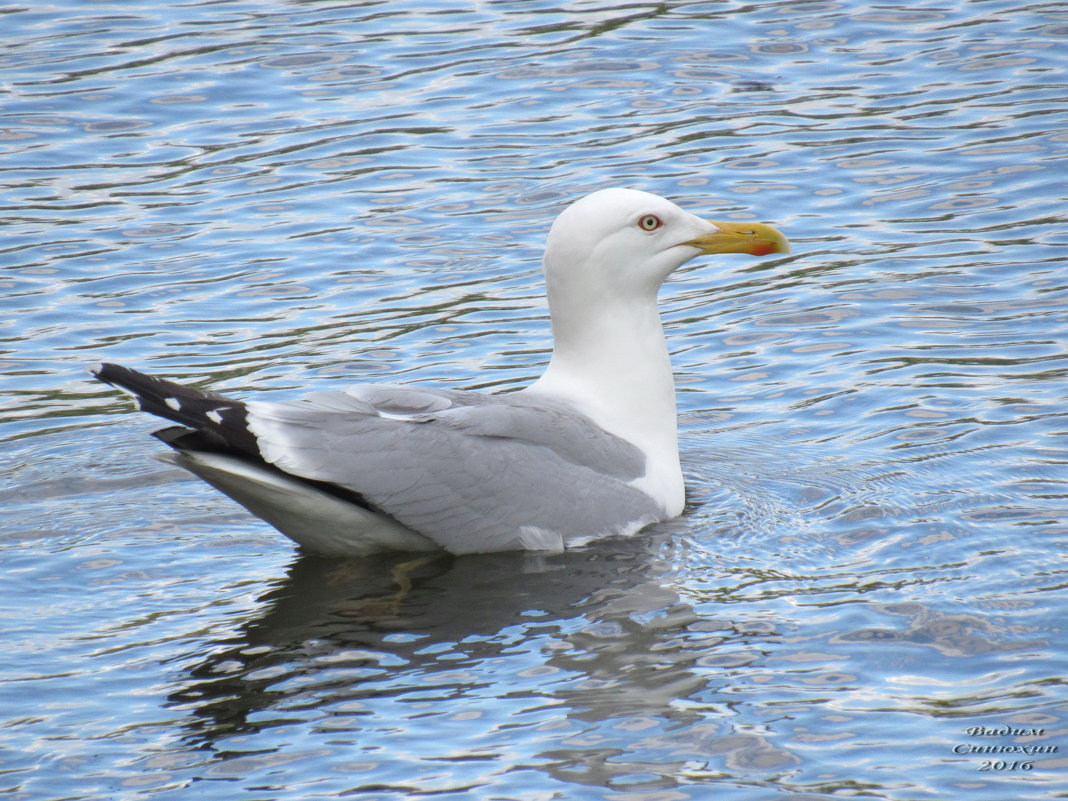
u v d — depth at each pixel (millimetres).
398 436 11188
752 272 17469
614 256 12445
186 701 9445
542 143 20422
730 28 24000
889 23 23797
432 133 20859
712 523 12078
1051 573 10617
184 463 10742
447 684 9547
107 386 14977
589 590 10891
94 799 8398
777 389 14555
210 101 22016
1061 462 12469
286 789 8414
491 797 8227
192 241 18188
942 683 9266
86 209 19000
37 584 11172
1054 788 8180
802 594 10609
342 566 11484
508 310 16406
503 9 25469
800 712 9008
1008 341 15016
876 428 13492
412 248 17906
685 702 9172
